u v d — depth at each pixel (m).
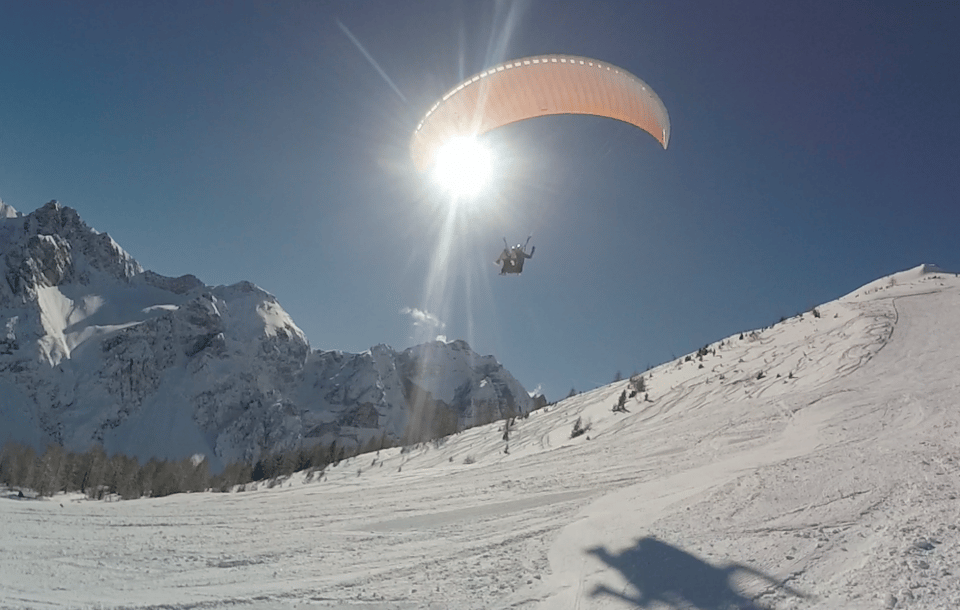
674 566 10.35
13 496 74.75
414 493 20.73
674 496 15.17
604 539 12.59
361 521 17.03
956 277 49.28
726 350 47.97
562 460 24.83
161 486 80.44
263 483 72.50
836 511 11.68
